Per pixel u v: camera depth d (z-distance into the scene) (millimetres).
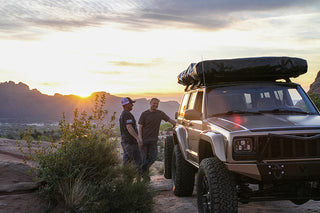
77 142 5449
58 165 5070
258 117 4504
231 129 4051
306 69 5324
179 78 7355
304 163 3705
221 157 3939
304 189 4160
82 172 5184
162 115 7684
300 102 5066
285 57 5238
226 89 5219
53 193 4801
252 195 4277
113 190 5082
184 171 6191
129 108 7422
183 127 6266
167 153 8242
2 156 6348
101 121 5945
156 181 7965
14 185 4941
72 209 4605
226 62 5184
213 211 3920
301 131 3795
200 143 4863
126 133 7301
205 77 5289
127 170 5531
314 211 5137
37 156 5305
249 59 5203
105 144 5777
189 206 5652
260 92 5109
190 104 6160
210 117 4953
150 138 7512
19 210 4469
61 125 5703
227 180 3988
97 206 4703
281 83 5324
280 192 4305
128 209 4922
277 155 3797
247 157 3811
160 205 5816
